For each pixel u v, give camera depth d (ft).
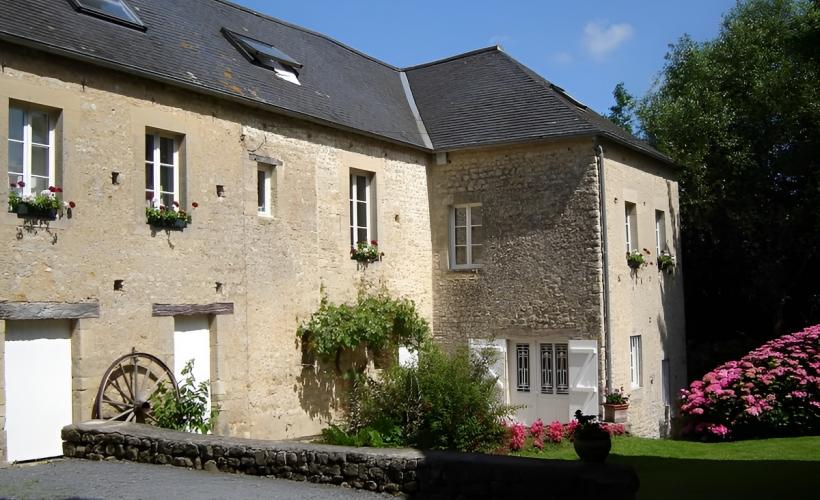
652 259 52.08
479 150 48.37
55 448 29.48
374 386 40.60
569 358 44.88
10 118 28.68
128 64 31.91
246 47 41.47
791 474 27.84
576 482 21.04
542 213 46.24
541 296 45.98
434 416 38.37
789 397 42.19
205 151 35.45
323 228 41.68
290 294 39.45
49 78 29.40
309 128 41.14
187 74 34.86
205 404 34.91
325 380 41.42
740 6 67.56
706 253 64.13
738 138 61.67
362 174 45.42
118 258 31.48
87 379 30.14
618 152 47.62
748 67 63.67
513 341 47.26
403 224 47.29
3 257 27.61
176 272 33.81
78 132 30.30
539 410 46.34
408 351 45.44
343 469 24.29
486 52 55.31
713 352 62.80
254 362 37.29
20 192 28.55
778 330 63.00
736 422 43.24
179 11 40.47
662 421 51.83
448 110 51.72
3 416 27.55
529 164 46.80
